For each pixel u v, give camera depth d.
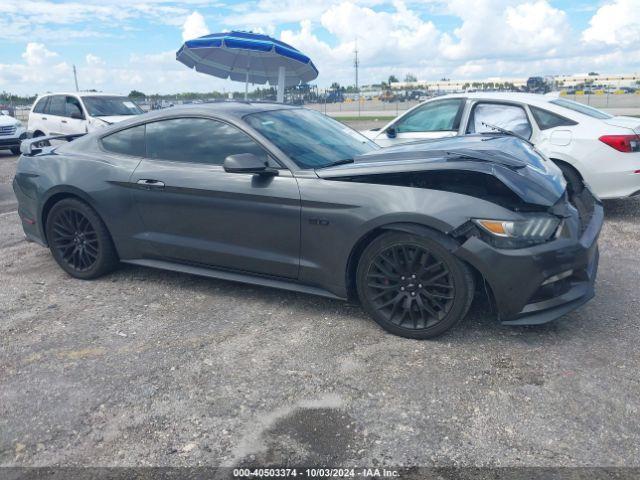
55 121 12.60
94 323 3.64
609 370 2.87
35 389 2.84
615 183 5.81
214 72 14.37
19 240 5.80
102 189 4.13
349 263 3.39
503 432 2.39
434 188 3.16
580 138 5.86
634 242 5.28
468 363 2.98
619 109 30.16
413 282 3.19
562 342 3.19
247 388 2.80
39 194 4.45
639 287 4.04
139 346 3.29
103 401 2.72
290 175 3.49
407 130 6.82
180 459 2.29
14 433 2.49
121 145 4.24
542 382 2.77
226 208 3.69
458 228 2.98
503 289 2.98
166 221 3.97
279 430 2.45
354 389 2.76
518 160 3.35
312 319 3.61
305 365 3.01
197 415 2.58
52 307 3.93
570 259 3.02
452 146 3.67
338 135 4.23
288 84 15.45
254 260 3.68
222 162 3.76
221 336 3.40
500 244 2.95
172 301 3.98
